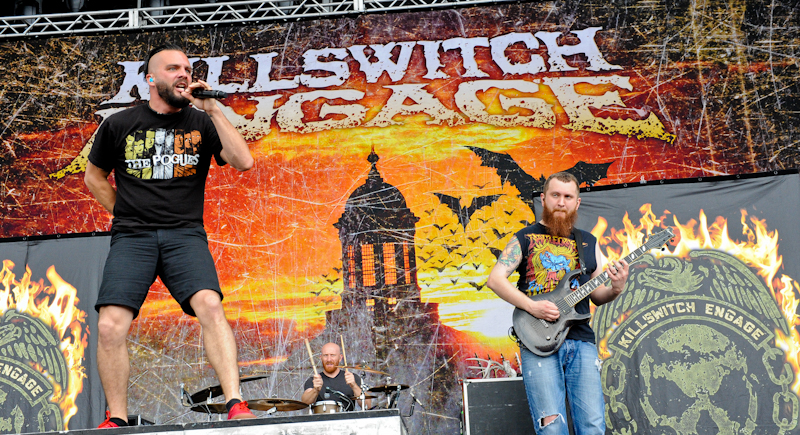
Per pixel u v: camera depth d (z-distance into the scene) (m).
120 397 2.58
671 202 4.44
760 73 6.07
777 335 4.20
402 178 6.16
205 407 4.81
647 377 4.15
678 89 6.11
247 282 5.98
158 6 6.93
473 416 3.99
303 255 6.02
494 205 6.04
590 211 4.48
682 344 4.20
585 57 6.27
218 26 6.54
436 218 6.05
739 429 4.04
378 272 5.96
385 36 6.46
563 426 3.12
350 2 6.56
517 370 5.62
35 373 4.93
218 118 2.64
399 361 5.73
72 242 5.18
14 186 6.21
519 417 3.96
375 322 5.84
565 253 3.42
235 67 6.46
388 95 6.34
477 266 5.92
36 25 6.59
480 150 6.16
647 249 3.50
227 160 2.70
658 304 4.29
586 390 3.19
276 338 5.85
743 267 4.33
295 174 6.21
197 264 2.62
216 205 6.14
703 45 6.18
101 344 2.57
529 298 3.30
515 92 6.26
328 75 6.41
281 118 6.34
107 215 6.15
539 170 6.08
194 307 2.59
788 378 4.12
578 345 3.26
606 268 3.37
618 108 6.14
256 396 5.72
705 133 6.01
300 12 6.73
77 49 6.50
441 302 5.86
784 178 4.45
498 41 6.37
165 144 2.71
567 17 6.35
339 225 6.08
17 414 4.84
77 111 6.38
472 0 6.48
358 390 5.46
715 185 4.48
